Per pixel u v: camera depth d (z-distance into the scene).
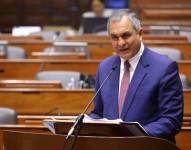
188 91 13.22
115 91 8.16
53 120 7.44
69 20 34.38
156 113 7.93
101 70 8.43
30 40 22.16
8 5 34.34
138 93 7.94
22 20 34.50
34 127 10.27
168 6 31.77
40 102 13.48
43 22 34.41
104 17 25.75
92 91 13.34
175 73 7.98
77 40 21.25
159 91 7.88
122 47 7.77
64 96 13.41
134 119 7.88
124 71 8.19
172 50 17.48
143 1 32.09
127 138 6.91
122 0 33.19
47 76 14.76
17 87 14.09
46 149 7.17
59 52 18.69
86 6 34.16
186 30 24.73
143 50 8.21
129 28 7.69
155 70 7.97
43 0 34.34
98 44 20.34
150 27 24.55
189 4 31.77
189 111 13.23
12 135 7.38
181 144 10.75
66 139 6.96
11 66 17.67
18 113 13.55
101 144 6.94
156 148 7.01
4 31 33.00
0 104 13.54
